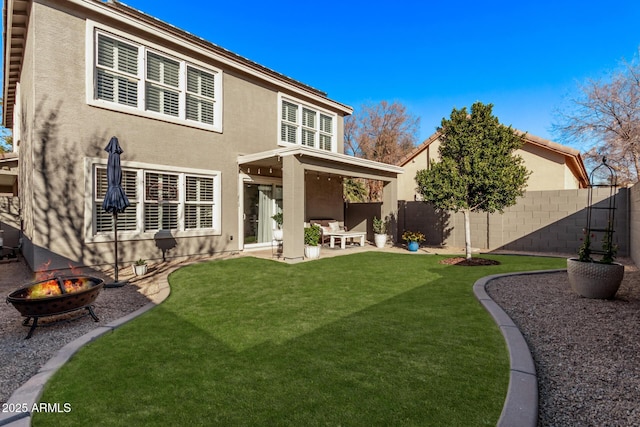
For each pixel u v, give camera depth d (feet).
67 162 25.54
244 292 20.43
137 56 29.50
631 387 9.45
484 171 28.96
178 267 28.50
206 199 34.47
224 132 35.63
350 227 55.52
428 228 48.08
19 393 9.24
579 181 70.69
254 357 11.43
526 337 13.14
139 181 29.55
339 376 10.06
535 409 8.11
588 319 15.05
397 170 44.96
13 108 46.68
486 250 41.22
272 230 41.78
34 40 24.04
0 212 37.37
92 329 14.73
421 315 15.74
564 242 37.35
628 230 33.53
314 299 18.74
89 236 26.53
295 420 8.02
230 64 35.37
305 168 32.99
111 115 27.78
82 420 8.16
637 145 54.24
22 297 14.70
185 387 9.56
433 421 7.92
